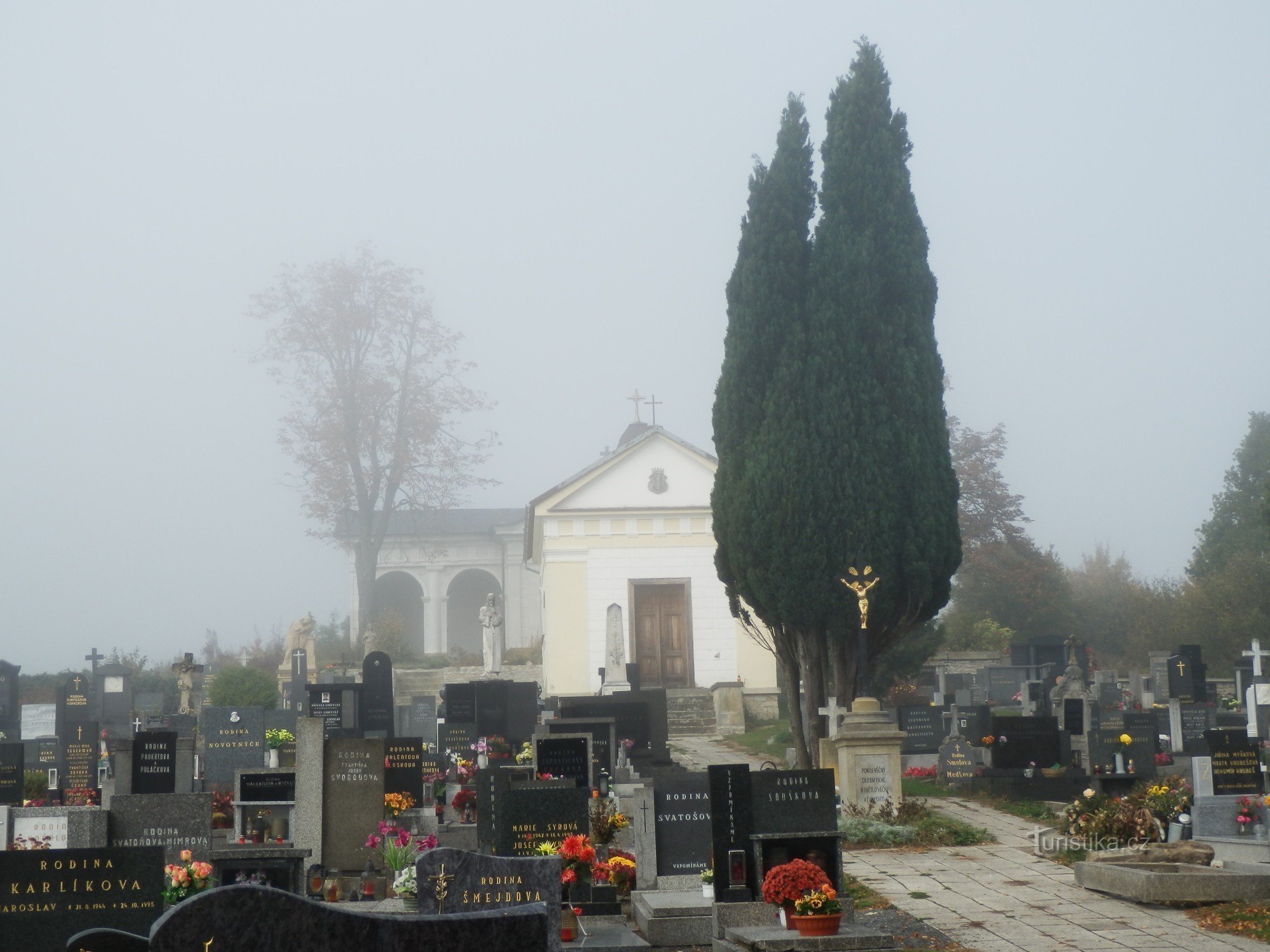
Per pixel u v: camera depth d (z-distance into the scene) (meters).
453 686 30.91
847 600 23.98
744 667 44.97
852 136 25.42
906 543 24.11
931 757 28.52
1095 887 15.98
